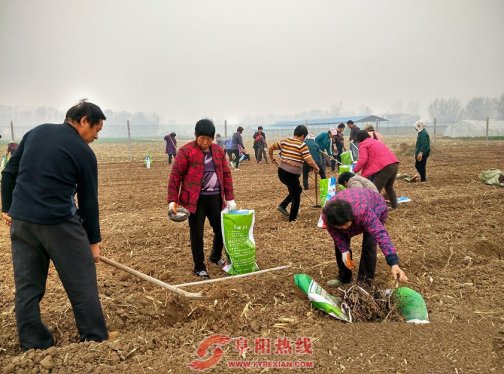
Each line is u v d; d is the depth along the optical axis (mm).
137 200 10609
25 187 3375
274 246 6336
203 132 4836
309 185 12812
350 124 15117
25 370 3316
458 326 3988
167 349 3686
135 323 4223
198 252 5211
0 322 4109
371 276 4852
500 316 4219
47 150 3361
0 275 5305
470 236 6734
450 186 11750
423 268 5539
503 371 3348
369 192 4367
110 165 20234
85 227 3623
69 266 3514
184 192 4992
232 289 4797
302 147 7309
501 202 9289
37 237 3426
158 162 21719
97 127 3604
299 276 4641
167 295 4598
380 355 3547
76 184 3518
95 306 3678
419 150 12273
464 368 3379
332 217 3871
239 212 5230
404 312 4270
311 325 4082
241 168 18219
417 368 3379
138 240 6758
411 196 10055
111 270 5465
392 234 6844
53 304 4422
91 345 3586
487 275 5266
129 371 3332
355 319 4238
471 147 29297
